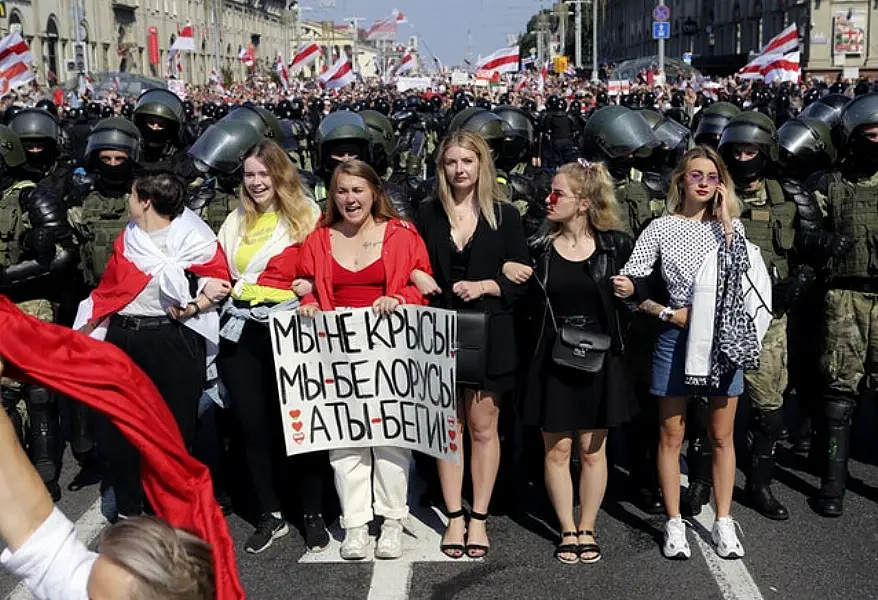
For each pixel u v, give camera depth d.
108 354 2.66
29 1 55.91
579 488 5.64
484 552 5.18
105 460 5.68
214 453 6.73
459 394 5.20
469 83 50.47
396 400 5.01
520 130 8.56
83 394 2.62
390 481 5.14
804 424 6.62
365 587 4.87
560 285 4.90
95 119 16.42
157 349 5.01
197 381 5.13
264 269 5.15
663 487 5.15
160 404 2.77
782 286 5.42
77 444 6.58
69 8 61.31
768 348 5.48
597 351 4.81
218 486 6.07
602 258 4.93
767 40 64.50
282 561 5.18
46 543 2.31
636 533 5.48
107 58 68.25
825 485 5.66
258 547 5.29
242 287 5.16
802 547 5.24
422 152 16.03
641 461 5.80
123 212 6.45
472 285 4.98
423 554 5.22
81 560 2.34
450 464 5.17
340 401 5.03
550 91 34.75
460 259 5.07
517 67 40.50
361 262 5.01
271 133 8.46
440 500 5.88
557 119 15.33
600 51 125.44
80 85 35.62
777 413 5.57
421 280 4.99
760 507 5.67
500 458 5.76
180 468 2.76
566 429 4.88
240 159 6.44
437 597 4.75
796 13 57.94
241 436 5.36
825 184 6.00
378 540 5.23
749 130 5.59
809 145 6.84
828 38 54.22
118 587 2.20
